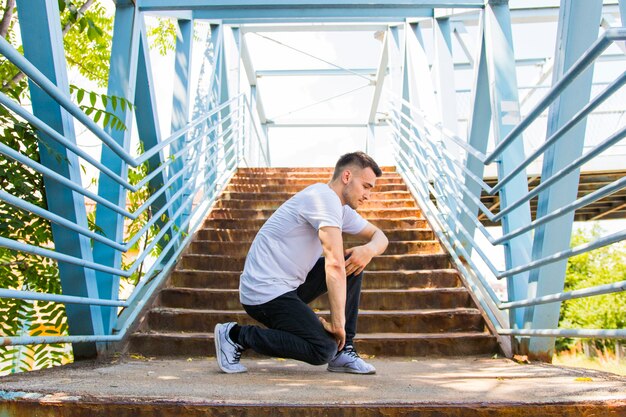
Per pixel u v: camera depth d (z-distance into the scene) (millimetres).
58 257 2246
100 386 1972
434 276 4406
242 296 2457
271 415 1656
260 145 11414
